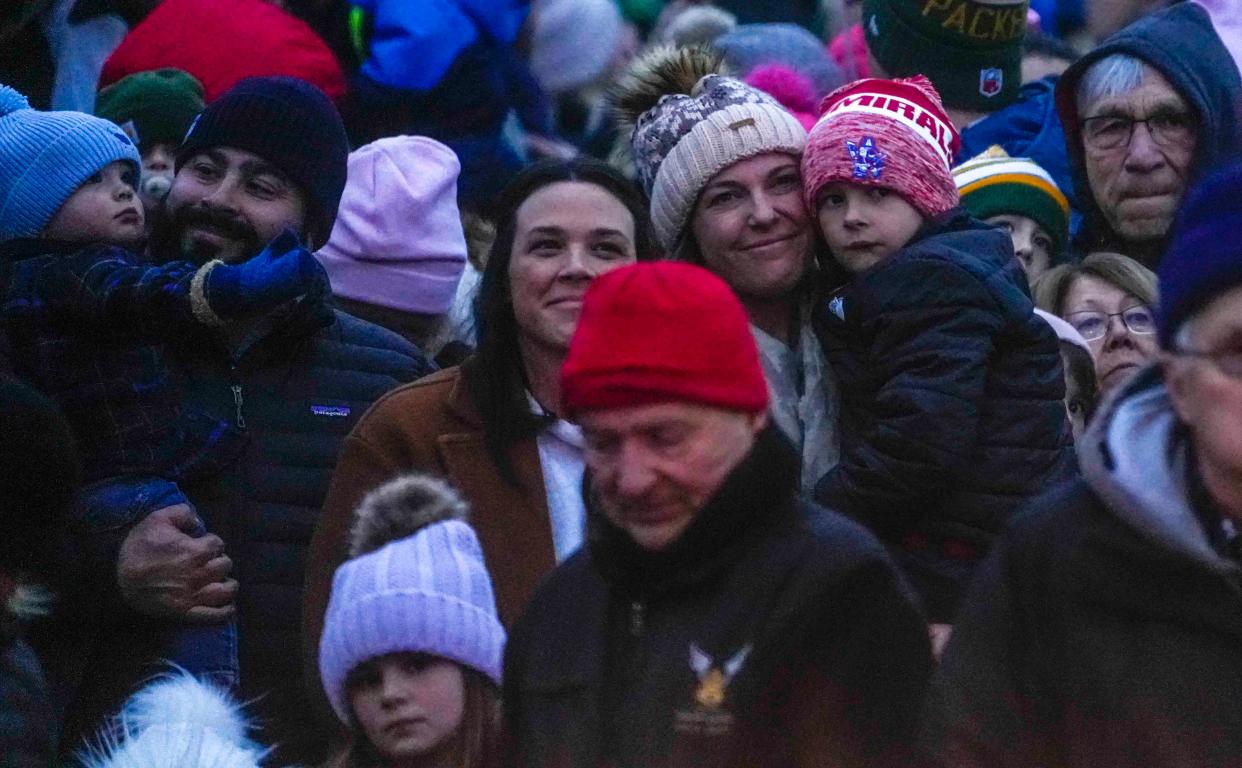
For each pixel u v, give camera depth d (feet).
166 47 75.61
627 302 37.52
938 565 51.34
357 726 46.21
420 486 47.11
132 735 47.78
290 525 56.95
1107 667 33.19
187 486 56.39
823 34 98.78
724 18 93.20
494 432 51.29
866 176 53.67
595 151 91.04
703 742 36.52
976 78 75.66
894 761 36.78
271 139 60.54
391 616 45.14
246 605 56.24
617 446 37.42
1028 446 52.06
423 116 80.48
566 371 37.86
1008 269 53.83
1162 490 32.81
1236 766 32.48
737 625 37.06
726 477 37.52
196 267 57.11
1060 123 72.13
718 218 55.77
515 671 38.91
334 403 58.39
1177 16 68.90
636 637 37.76
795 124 56.49
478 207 77.97
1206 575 32.76
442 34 80.84
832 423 54.34
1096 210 69.41
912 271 52.60
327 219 61.93
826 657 37.17
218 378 57.57
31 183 57.21
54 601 50.90
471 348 67.21
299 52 77.71
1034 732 34.01
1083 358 59.21
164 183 68.85
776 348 55.52
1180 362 32.86
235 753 45.52
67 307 55.06
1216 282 32.27
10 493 47.50
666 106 57.62
